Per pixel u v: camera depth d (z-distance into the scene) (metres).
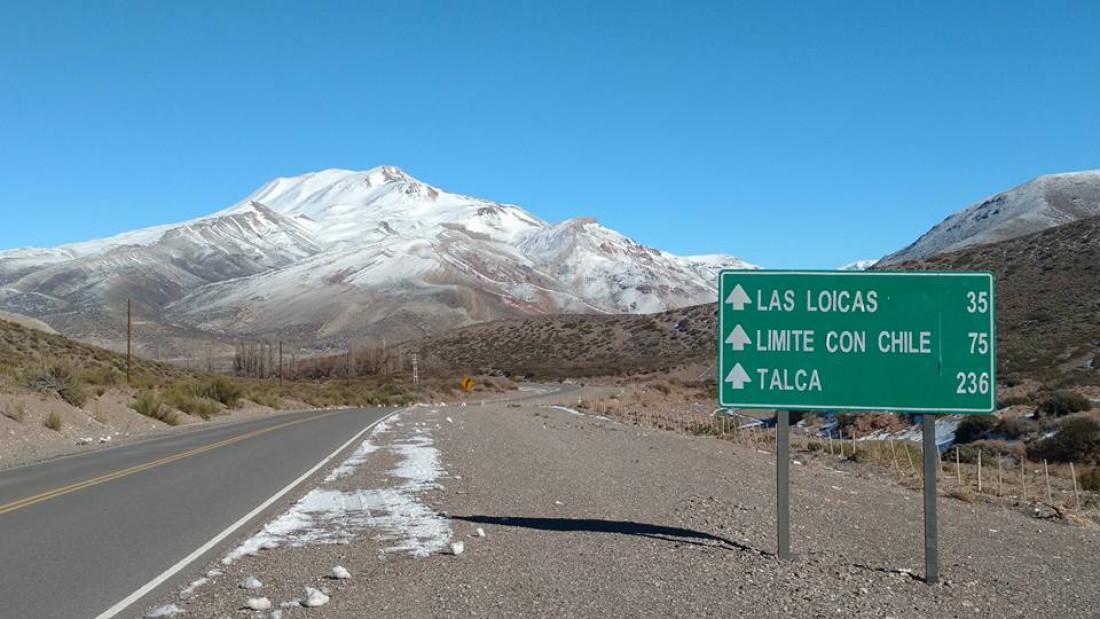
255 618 7.80
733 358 10.71
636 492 15.95
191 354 175.00
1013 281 70.56
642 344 115.69
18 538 11.48
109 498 15.04
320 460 21.33
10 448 25.41
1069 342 53.53
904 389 10.49
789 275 10.72
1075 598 9.45
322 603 8.19
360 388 84.31
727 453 24.83
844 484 19.19
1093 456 27.22
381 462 20.67
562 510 13.82
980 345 10.48
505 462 20.64
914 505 16.31
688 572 9.67
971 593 9.42
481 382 91.69
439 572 9.53
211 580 9.20
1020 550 12.29
